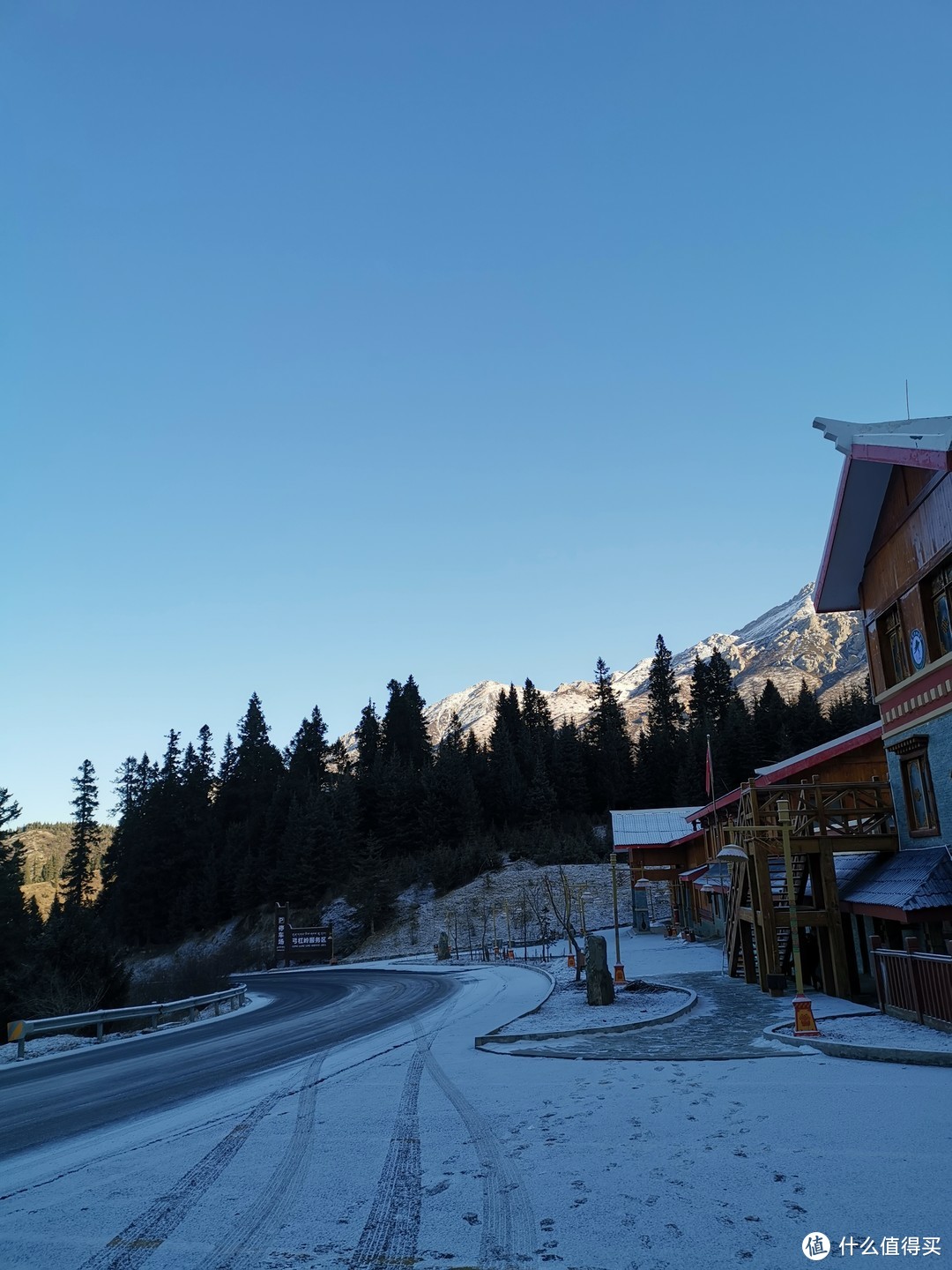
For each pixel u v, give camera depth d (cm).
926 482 1560
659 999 1906
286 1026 2172
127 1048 1977
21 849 5259
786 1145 711
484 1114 915
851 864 1989
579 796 9225
